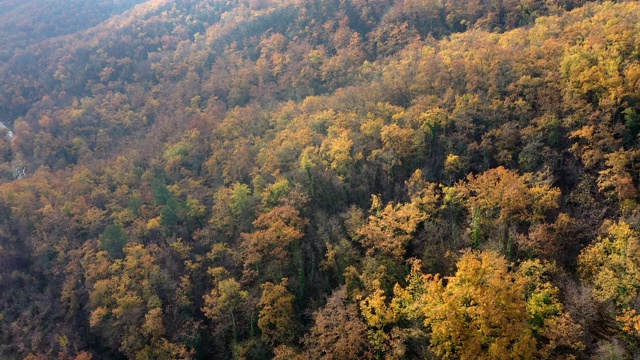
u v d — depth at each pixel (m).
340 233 71.69
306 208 77.81
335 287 68.88
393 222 63.12
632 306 44.94
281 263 70.06
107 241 78.81
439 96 88.25
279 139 96.19
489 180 62.94
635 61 66.69
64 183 106.62
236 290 65.62
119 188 99.56
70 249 85.56
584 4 103.19
